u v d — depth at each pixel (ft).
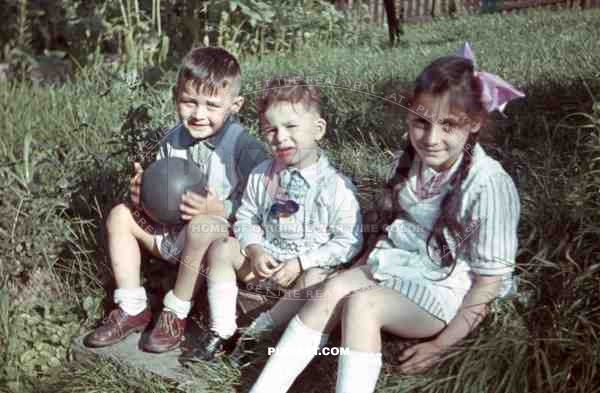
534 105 13.62
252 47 22.82
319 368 9.48
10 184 13.21
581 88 13.71
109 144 14.29
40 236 12.41
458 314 8.87
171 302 10.33
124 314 10.64
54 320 11.61
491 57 17.78
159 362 10.10
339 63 18.66
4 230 12.62
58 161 14.01
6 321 11.41
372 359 8.54
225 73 10.14
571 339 8.64
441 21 32.04
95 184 13.19
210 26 21.13
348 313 8.62
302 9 25.26
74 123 16.02
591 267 8.89
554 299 9.29
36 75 22.57
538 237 10.09
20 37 23.67
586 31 21.61
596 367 8.50
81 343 10.83
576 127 12.14
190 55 10.28
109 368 10.20
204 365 9.77
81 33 22.79
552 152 11.78
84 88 19.29
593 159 10.34
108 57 22.89
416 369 8.92
